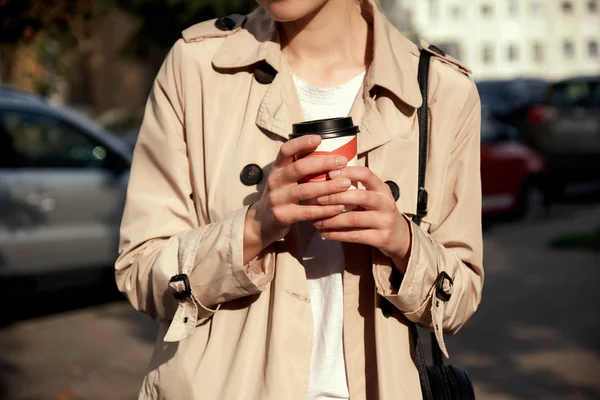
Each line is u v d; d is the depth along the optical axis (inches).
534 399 217.2
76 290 323.9
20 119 283.0
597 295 325.7
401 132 80.7
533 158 502.0
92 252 287.6
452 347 261.7
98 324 285.6
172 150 82.0
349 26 84.1
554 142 563.8
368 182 70.3
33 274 275.3
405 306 76.2
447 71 83.7
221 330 77.8
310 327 76.7
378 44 81.9
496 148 482.3
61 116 291.6
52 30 216.4
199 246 75.8
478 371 239.0
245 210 74.9
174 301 77.1
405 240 74.4
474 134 84.5
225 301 76.9
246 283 74.7
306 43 83.3
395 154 79.7
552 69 1968.5
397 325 78.5
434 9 1852.9
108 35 1061.8
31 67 308.5
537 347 261.1
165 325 80.9
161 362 79.1
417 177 80.1
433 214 81.1
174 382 77.0
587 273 366.6
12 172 275.1
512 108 616.7
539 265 385.4
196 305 75.6
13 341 265.6
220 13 544.1
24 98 288.8
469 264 84.1
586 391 223.1
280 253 77.7
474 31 1903.3
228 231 74.3
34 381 227.6
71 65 315.0
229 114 81.1
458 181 83.7
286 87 81.1
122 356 251.4
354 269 78.4
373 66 81.0
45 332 275.9
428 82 82.7
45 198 278.2
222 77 82.4
